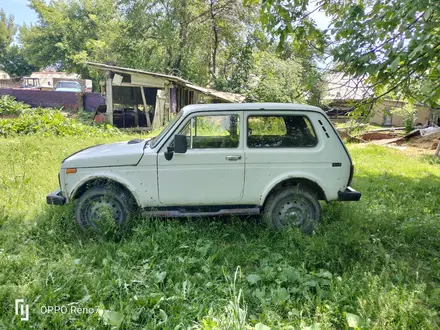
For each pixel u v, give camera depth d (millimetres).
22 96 19156
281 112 4023
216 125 3982
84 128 12445
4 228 4023
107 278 2996
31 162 7168
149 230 3846
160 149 3938
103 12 25828
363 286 2861
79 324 2395
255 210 4094
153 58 22547
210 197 4008
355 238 3533
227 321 2412
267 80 19328
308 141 4066
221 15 20922
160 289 2902
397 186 6539
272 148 4000
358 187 6453
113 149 4164
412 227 4070
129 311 2543
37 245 3613
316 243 3506
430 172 8180
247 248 3717
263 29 3924
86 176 3924
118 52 23469
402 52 2939
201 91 15172
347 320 2488
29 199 5012
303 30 3789
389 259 3369
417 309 2537
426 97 3785
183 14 20766
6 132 11031
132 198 4059
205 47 22688
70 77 40875
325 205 4840
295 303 2734
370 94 4262
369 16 3473
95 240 3879
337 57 3412
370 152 11062
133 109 18719
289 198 4105
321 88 4086
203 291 2896
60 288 2742
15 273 3000
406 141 14078
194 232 3871
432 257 3592
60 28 34406
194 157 3904
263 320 2533
